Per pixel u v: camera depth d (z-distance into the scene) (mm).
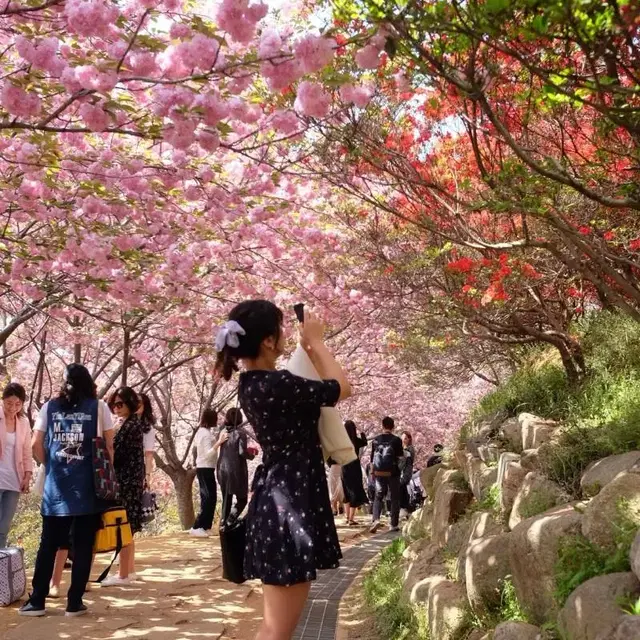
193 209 8836
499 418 7227
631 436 4555
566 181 3545
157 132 4848
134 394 7465
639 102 3990
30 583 7359
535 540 3672
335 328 12844
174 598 6758
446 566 5770
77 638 5375
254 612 6398
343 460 3061
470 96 3344
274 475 2986
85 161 6879
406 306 8375
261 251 10977
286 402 2971
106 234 7457
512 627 3572
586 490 4199
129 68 4531
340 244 10055
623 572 3033
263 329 3146
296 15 6344
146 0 4535
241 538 3172
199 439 11312
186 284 8922
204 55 4191
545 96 4383
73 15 4137
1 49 5926
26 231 8250
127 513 7273
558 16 2572
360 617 6434
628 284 4422
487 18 2719
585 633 2924
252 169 7887
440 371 12469
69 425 5949
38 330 13641
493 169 5230
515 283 6898
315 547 2898
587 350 7344
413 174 5629
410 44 3240
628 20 2539
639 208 3592
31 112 4445
